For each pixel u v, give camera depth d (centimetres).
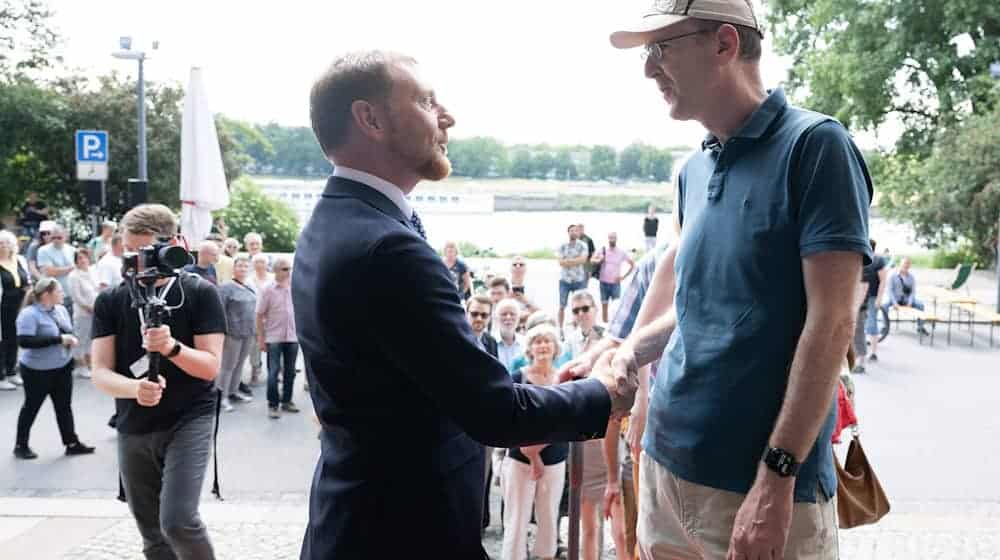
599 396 173
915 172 2489
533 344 518
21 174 2478
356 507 166
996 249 2334
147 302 351
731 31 168
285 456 785
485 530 580
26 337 768
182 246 357
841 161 159
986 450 803
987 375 1177
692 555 182
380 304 158
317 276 166
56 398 780
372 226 163
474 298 704
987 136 2261
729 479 170
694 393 175
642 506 194
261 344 938
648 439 189
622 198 4512
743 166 171
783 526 159
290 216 2841
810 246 157
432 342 156
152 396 348
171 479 358
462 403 157
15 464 755
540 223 3581
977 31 2480
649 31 171
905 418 928
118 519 593
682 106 175
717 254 172
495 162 5091
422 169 176
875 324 1283
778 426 160
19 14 2520
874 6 2475
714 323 173
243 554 540
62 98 2508
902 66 2542
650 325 207
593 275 1648
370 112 170
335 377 166
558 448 514
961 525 586
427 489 165
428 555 165
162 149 2478
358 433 166
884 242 2873
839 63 2536
